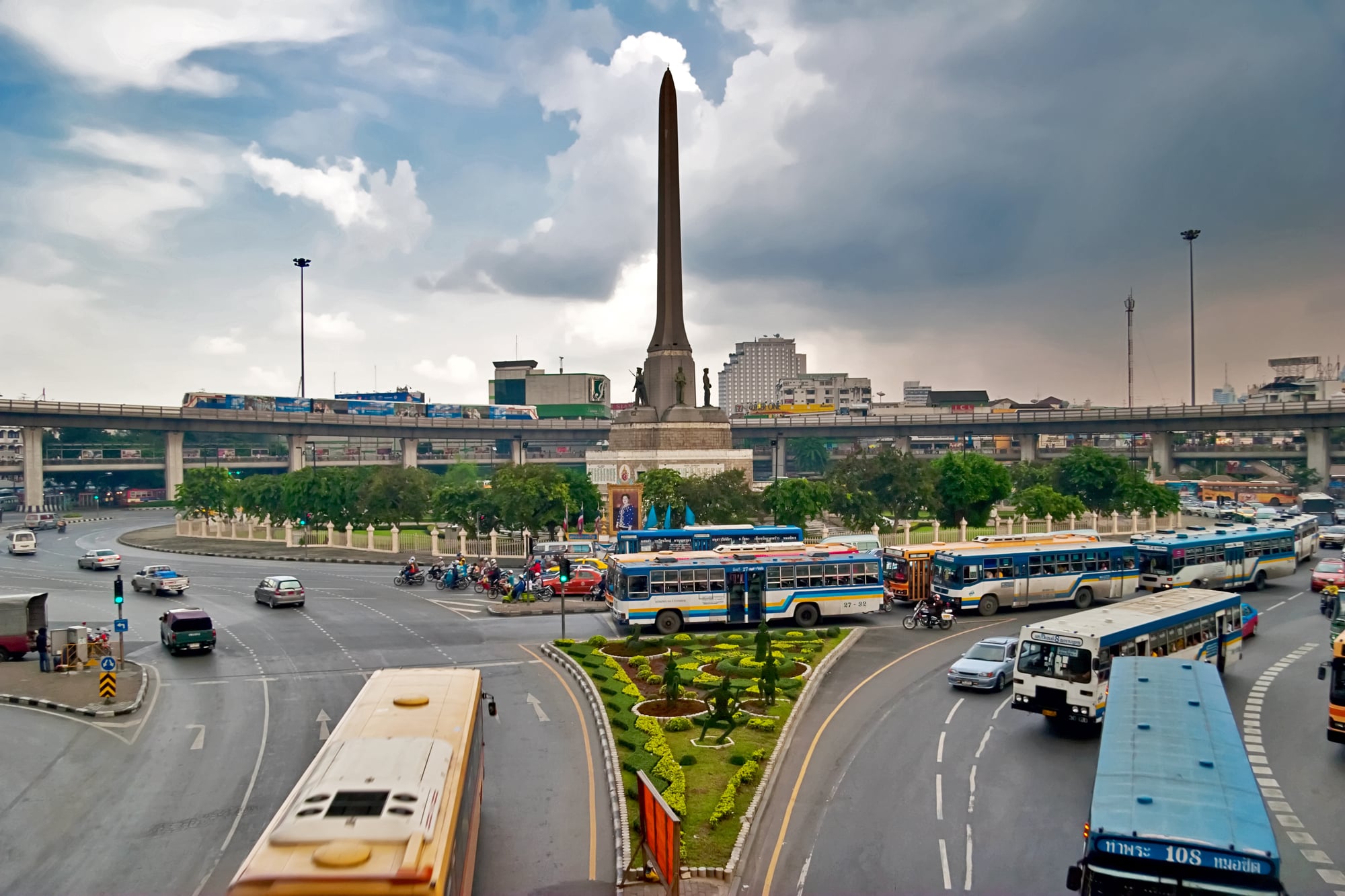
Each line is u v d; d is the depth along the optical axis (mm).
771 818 29812
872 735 37781
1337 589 65188
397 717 23922
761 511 105000
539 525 99938
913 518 116375
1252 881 18750
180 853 27594
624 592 56875
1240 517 129875
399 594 74375
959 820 29516
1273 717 39844
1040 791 31703
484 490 102562
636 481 122062
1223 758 23141
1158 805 20719
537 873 25953
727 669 46500
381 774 19844
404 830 17391
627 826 28000
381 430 193000
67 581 82312
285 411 182125
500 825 29188
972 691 43781
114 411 161375
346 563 94812
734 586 58094
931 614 58250
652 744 34812
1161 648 40094
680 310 130750
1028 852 27266
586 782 32719
